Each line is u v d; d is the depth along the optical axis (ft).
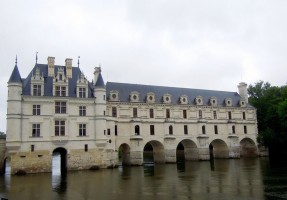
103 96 229.45
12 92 202.08
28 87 212.02
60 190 131.75
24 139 202.59
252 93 379.35
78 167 216.13
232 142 319.47
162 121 286.25
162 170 214.48
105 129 227.40
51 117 212.23
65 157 218.38
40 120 209.15
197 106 309.42
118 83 287.48
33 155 203.82
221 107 323.78
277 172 178.29
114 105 264.93
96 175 185.16
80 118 221.25
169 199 106.22
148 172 201.26
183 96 305.94
